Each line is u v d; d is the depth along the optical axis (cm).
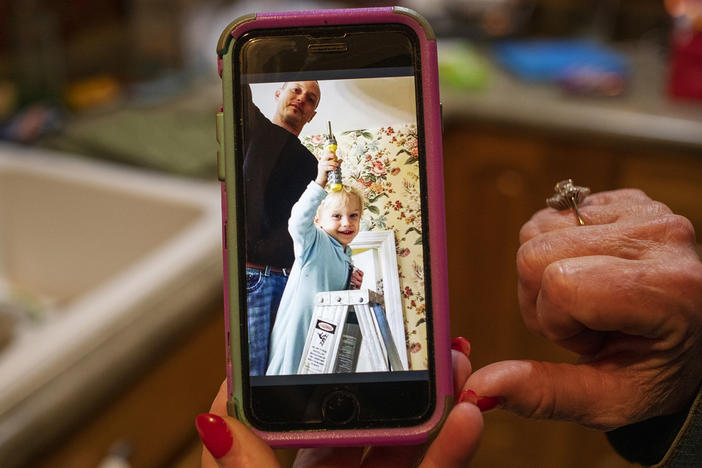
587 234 40
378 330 44
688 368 40
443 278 44
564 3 164
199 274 73
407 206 45
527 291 41
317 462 44
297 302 44
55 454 57
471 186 139
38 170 100
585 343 42
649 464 42
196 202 91
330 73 45
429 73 44
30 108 116
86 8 125
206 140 109
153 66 136
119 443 63
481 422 37
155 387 67
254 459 39
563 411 41
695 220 125
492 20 163
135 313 66
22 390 57
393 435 43
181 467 74
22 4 114
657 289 36
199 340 73
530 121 129
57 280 103
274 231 44
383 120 45
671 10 152
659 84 140
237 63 45
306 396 44
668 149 122
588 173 130
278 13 45
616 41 162
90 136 107
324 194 45
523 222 137
